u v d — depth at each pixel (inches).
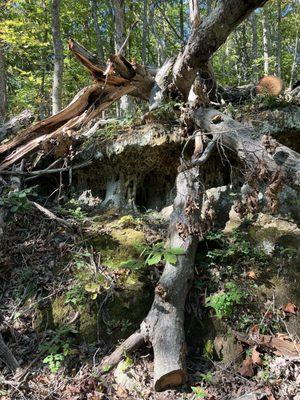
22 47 404.8
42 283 156.3
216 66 553.3
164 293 136.6
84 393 122.9
